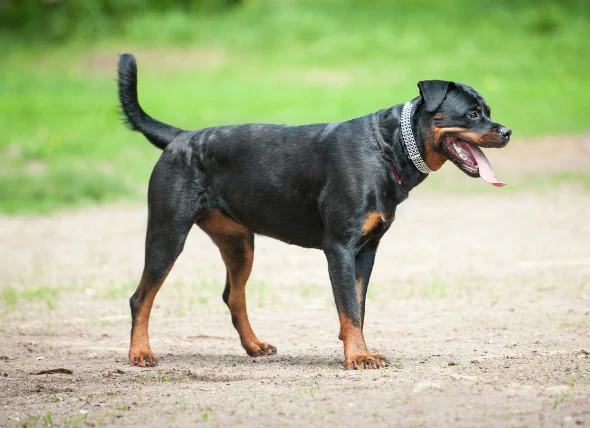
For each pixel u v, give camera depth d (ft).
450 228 59.26
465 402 23.22
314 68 131.23
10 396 26.43
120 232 60.70
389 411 22.77
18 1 165.27
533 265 47.24
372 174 28.53
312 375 27.22
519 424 21.43
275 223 30.40
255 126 30.83
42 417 23.80
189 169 30.96
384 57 135.13
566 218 60.64
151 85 116.88
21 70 130.31
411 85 114.93
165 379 27.94
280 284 45.39
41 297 42.86
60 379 28.43
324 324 37.45
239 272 32.32
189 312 39.96
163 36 149.69
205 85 117.19
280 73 127.75
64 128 92.73
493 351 30.78
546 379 25.43
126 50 145.79
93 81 120.98
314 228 30.04
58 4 163.73
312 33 147.02
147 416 23.47
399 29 147.33
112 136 90.33
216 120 92.43
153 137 32.27
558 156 84.94
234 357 32.01
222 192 30.86
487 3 157.79
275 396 24.72
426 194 72.38
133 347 30.89
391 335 34.63
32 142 86.12
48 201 70.33
